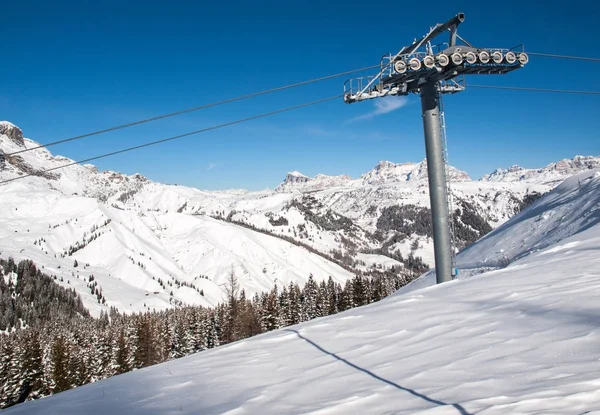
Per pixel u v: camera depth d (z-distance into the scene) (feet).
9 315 520.01
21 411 26.13
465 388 18.53
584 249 51.72
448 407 16.61
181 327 340.39
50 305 577.43
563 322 25.11
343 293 368.48
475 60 71.26
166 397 24.57
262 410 20.20
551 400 15.51
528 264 49.55
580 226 84.23
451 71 70.64
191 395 24.29
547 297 31.50
